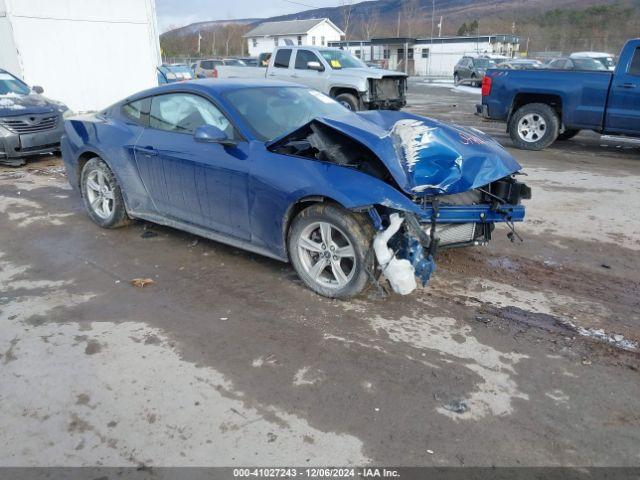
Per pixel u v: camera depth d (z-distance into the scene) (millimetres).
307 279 4027
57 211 6293
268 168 3977
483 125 13609
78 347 3365
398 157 3799
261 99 4668
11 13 12367
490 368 3139
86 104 14328
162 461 2451
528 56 45188
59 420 2719
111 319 3715
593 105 9297
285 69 14945
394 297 3994
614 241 5234
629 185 7371
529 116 10172
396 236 3656
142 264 4672
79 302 3971
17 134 8547
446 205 3951
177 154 4590
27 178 8062
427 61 50969
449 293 4082
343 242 3859
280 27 65375
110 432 2635
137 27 15117
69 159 5781
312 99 5016
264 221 4102
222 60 28781
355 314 3750
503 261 4727
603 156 9578
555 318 3727
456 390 2939
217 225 4535
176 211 4871
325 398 2871
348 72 13766
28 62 12867
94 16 14031
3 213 6223
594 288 4207
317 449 2518
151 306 3900
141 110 5152
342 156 3838
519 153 9953
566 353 3299
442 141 3953
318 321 3662
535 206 6379
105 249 5039
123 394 2912
